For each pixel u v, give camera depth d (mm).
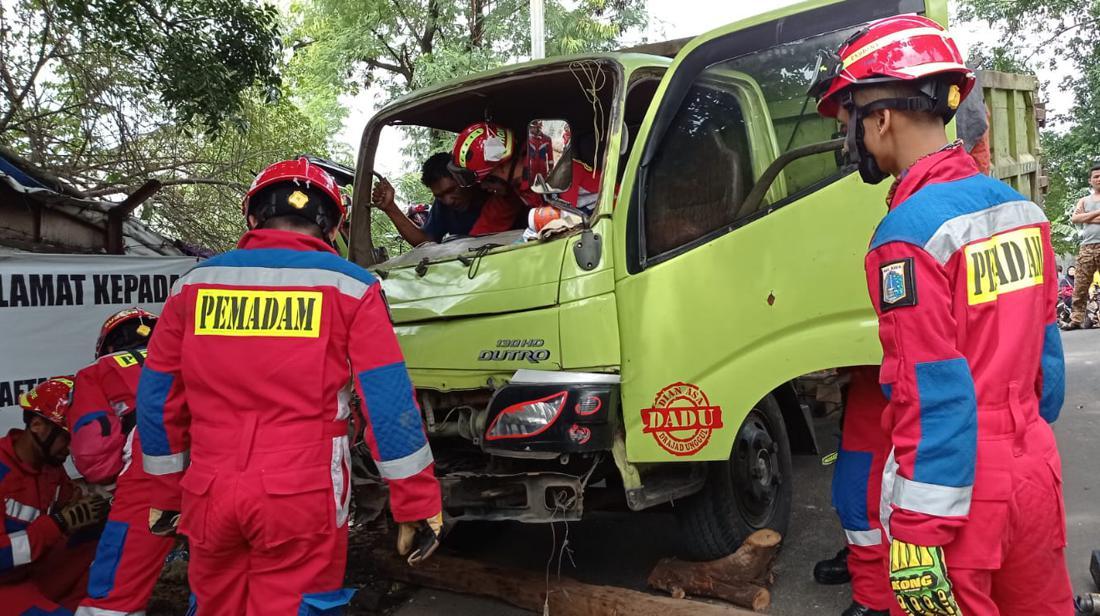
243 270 2211
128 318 3688
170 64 6246
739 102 3232
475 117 4500
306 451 2119
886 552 1819
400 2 13227
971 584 1643
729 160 3234
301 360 2135
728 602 3281
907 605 1637
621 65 3391
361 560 4008
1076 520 3787
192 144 8836
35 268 4902
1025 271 1715
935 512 1575
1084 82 17062
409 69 14133
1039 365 1758
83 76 7488
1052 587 1720
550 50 12883
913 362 1634
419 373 3373
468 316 3289
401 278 3594
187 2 6332
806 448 4004
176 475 2350
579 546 4184
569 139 3232
